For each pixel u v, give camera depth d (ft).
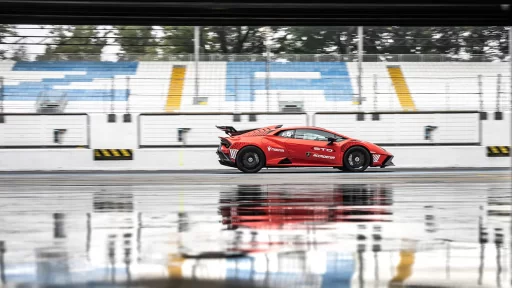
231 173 55.36
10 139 66.69
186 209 26.03
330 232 19.88
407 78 87.35
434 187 37.55
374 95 79.41
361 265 15.14
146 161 66.08
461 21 49.01
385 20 49.55
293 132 53.47
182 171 60.80
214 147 66.95
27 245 17.72
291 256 16.17
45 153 65.46
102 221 22.45
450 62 90.89
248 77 86.69
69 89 82.53
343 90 84.94
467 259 15.83
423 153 67.62
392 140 69.15
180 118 67.41
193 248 17.26
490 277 14.01
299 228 20.72
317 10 47.67
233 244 17.83
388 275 14.15
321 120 68.85
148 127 67.31
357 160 53.98
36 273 14.37
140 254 16.46
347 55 91.50
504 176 49.49
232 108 80.12
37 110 78.95
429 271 14.55
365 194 32.76
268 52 90.43
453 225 21.34
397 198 30.55
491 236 19.11
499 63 90.84
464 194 32.78
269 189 36.27
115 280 13.70
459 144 68.54
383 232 19.85
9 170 64.85
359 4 43.96
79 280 13.70
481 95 79.41
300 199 30.12
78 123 67.15
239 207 26.73
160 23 51.29
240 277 13.96
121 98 81.15
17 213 24.85
